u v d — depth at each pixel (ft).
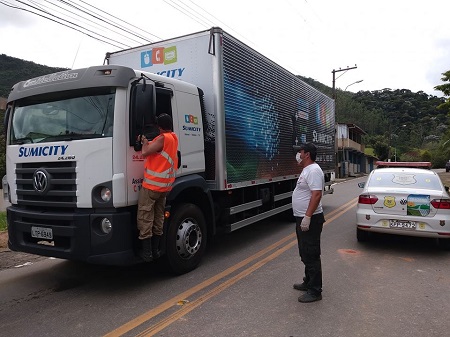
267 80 24.93
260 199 24.63
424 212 20.34
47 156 15.05
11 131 16.83
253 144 22.68
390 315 12.81
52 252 14.94
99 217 14.21
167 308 13.44
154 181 14.43
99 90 14.75
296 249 21.94
